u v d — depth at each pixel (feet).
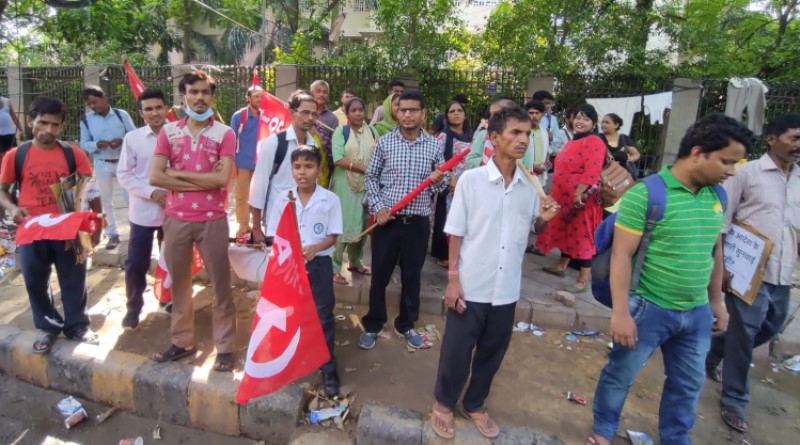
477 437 8.29
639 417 9.36
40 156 10.27
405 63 28.19
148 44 60.34
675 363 7.88
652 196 7.11
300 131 10.82
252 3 54.24
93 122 15.47
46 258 10.16
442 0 27.71
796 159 8.62
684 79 24.59
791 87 23.65
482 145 13.62
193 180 9.26
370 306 11.31
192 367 9.90
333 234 9.79
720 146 6.51
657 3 29.84
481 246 7.71
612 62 25.95
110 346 10.86
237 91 31.78
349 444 8.52
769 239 8.86
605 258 7.79
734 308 9.20
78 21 49.03
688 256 7.17
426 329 12.20
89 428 9.48
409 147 10.75
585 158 13.03
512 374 10.55
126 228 18.15
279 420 9.03
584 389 10.11
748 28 32.27
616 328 7.34
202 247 9.64
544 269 15.64
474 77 27.58
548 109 18.89
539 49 26.18
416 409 9.13
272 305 8.48
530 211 7.95
